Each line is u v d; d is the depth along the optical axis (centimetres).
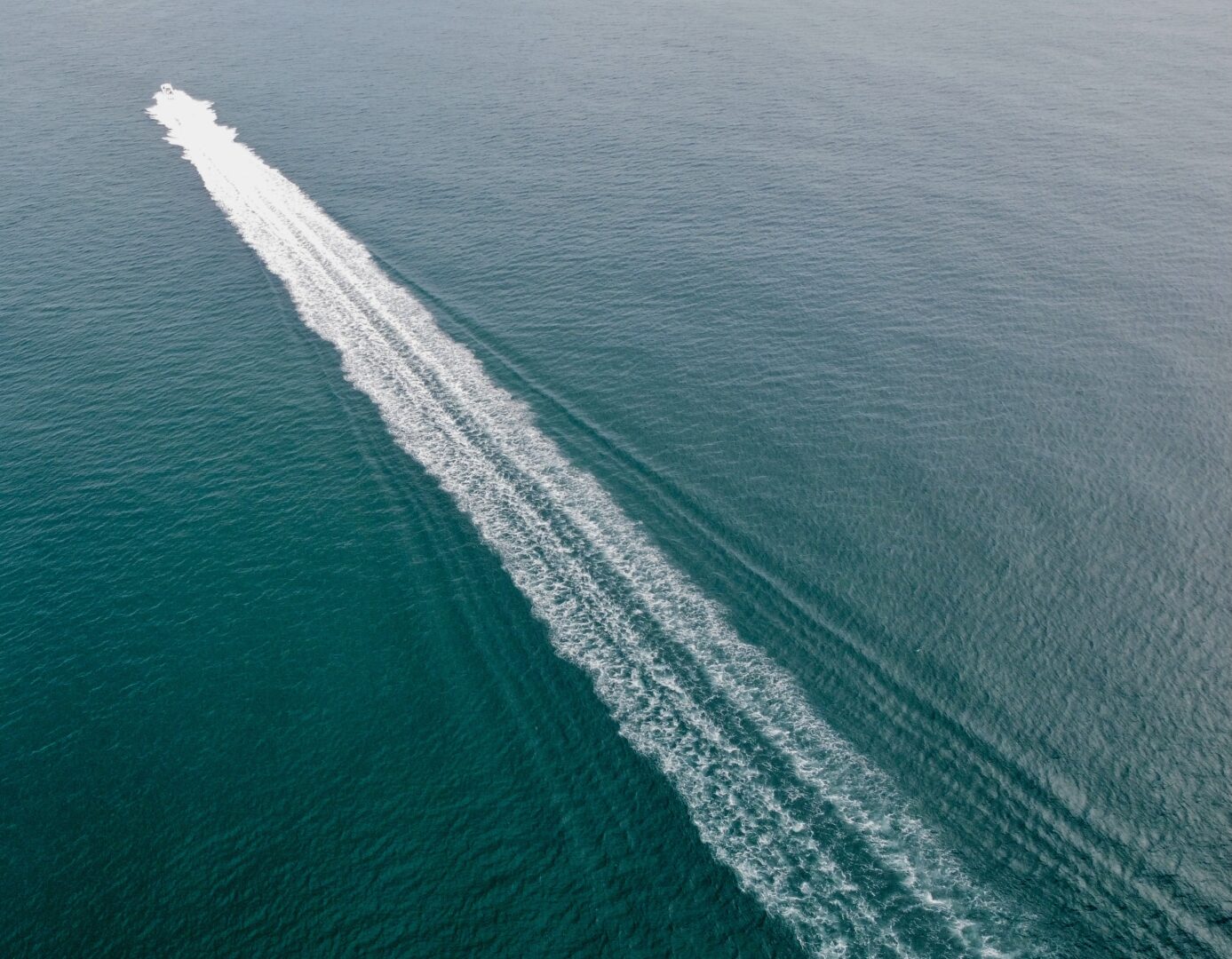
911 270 6844
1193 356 5756
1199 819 3600
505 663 4359
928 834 3638
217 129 10456
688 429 5547
